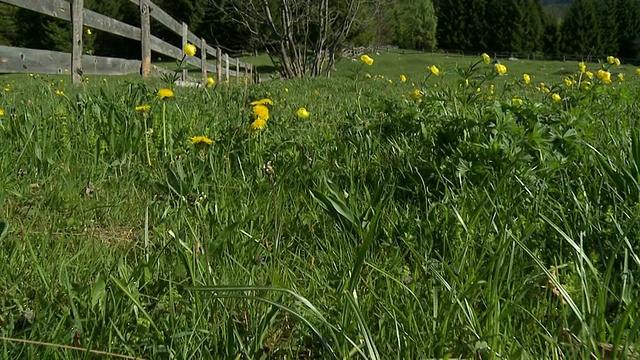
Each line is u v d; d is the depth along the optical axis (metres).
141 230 2.21
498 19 63.28
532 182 2.41
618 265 1.81
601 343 1.28
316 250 1.94
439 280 1.60
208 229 2.00
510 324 1.38
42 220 2.20
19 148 3.08
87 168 2.88
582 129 3.03
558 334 1.42
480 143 2.69
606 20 61.06
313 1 23.31
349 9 23.27
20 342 1.31
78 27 7.86
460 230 1.95
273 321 1.44
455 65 3.56
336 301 1.55
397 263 1.80
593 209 2.12
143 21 10.50
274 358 1.42
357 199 2.36
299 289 1.64
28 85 7.93
